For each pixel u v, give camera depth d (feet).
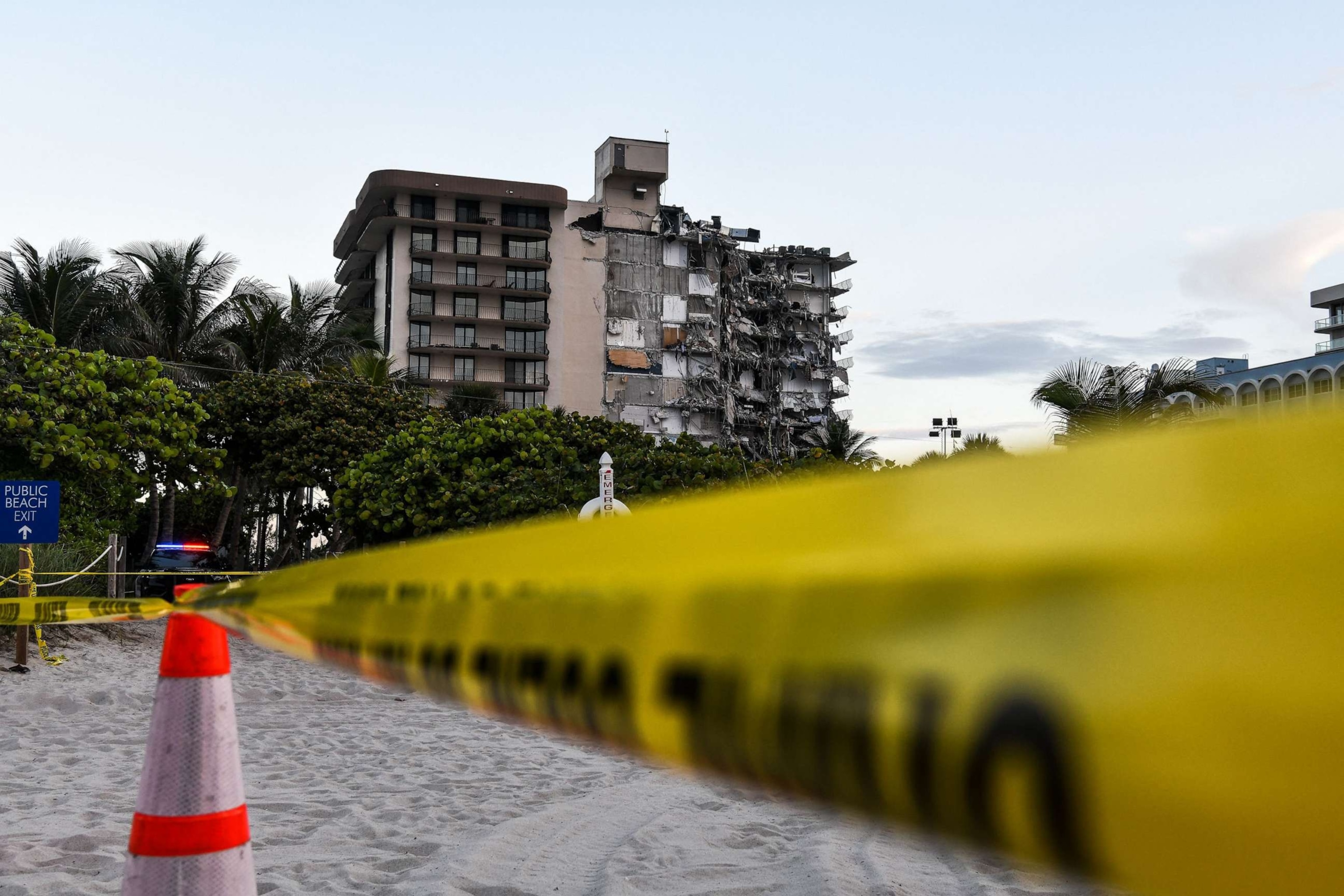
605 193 231.71
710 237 231.91
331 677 36.99
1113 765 0.67
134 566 80.64
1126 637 0.67
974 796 0.81
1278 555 0.60
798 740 1.02
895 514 0.96
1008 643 0.77
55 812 16.96
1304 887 0.58
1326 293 265.54
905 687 0.89
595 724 1.48
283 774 20.81
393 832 16.01
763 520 1.16
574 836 15.80
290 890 12.88
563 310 223.71
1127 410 60.59
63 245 102.63
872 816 0.93
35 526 38.88
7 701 30.30
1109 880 0.70
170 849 5.28
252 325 113.91
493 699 1.86
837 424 156.56
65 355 62.34
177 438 67.36
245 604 4.09
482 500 67.36
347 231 234.99
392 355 215.31
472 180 217.36
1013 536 0.80
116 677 36.27
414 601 2.36
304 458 92.58
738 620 1.14
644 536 1.40
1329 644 0.57
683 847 15.07
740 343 237.45
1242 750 0.60
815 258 249.55
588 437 70.08
